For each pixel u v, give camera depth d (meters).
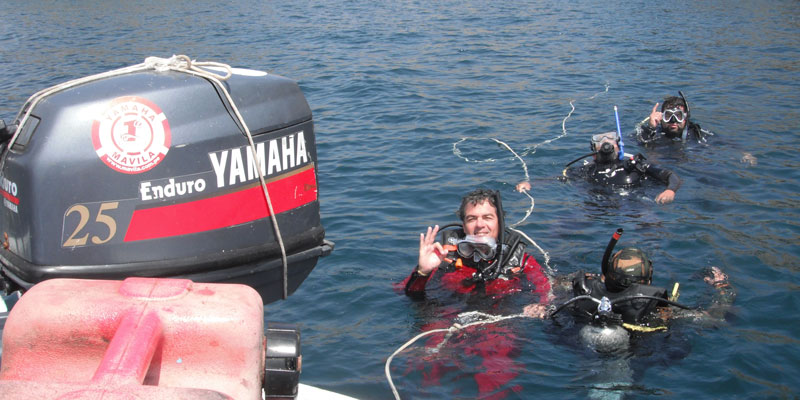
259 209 2.39
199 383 1.63
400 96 10.91
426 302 4.42
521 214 6.08
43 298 1.66
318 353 3.85
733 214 5.92
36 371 1.64
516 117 9.59
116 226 2.19
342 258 5.16
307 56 14.73
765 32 16.83
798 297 4.36
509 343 3.90
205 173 2.27
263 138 2.37
